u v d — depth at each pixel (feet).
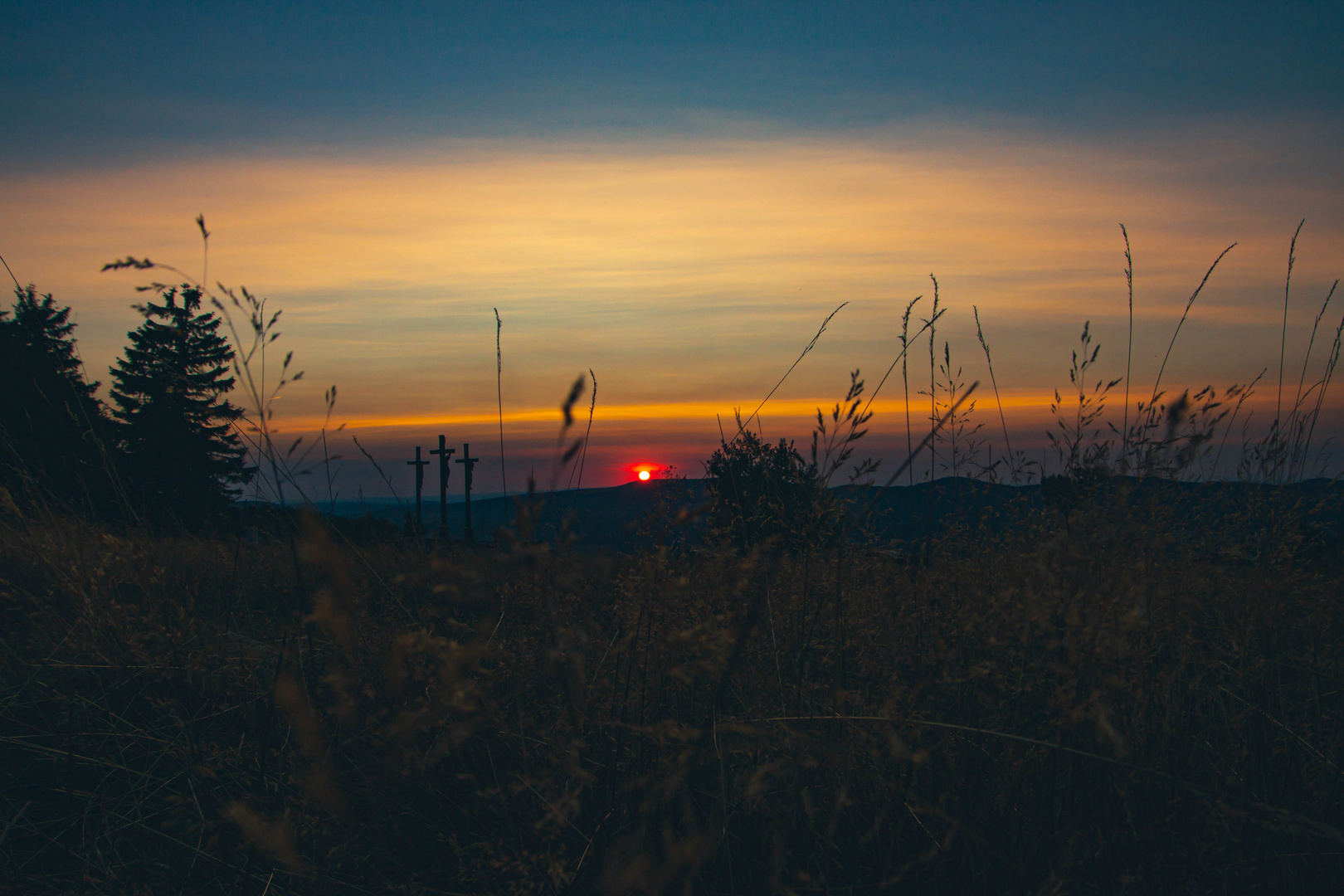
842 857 5.00
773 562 5.03
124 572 7.09
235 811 4.35
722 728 4.79
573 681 4.96
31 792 6.33
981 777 5.50
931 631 6.09
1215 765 5.64
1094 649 4.33
